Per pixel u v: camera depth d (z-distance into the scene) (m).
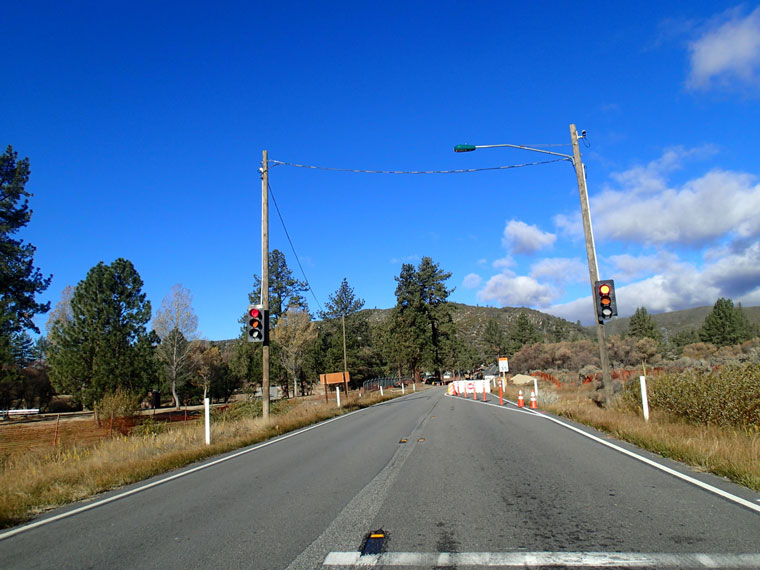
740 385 11.82
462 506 6.65
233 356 81.88
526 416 18.41
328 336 77.62
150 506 7.62
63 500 8.45
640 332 83.00
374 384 55.84
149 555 5.33
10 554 5.63
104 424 25.62
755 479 7.01
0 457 19.66
